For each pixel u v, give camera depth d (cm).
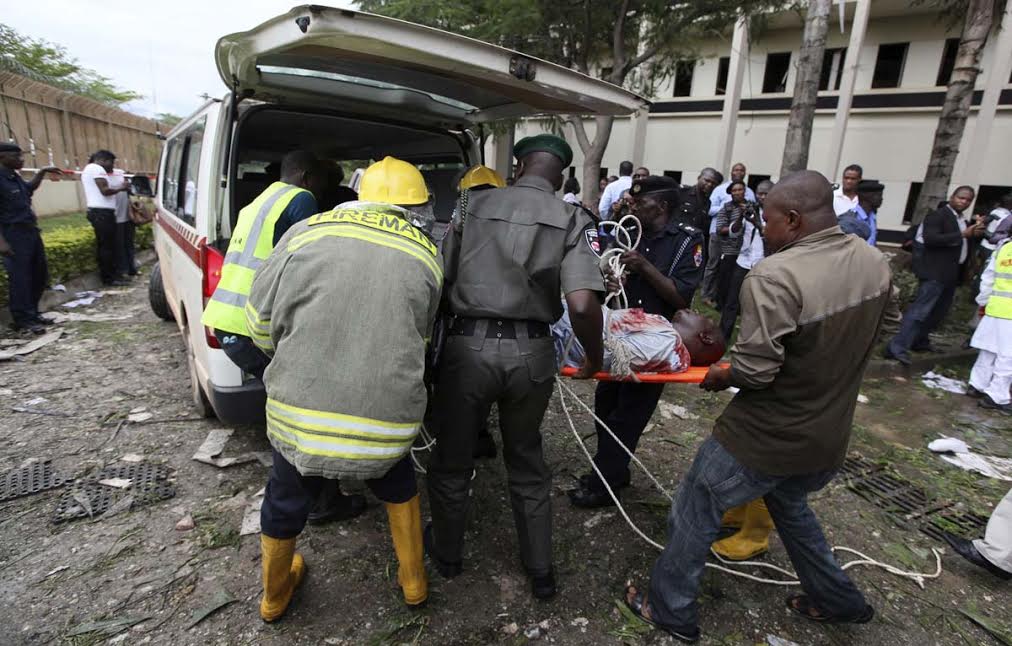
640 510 292
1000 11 1198
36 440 326
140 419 356
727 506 197
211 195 283
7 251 491
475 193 212
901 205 1489
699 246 265
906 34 1433
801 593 236
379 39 177
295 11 171
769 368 173
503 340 200
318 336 167
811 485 196
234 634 202
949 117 694
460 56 193
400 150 430
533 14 520
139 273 828
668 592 209
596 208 766
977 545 251
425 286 179
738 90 1586
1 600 209
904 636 220
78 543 242
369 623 210
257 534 253
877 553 271
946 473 354
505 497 298
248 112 299
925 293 535
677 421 403
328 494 262
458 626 212
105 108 1293
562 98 249
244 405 269
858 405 462
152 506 270
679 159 1767
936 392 498
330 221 179
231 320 223
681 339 235
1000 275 459
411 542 208
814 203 178
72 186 1170
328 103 322
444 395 208
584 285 192
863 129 1512
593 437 370
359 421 166
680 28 622
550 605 225
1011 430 424
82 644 193
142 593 217
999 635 220
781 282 170
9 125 1002
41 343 491
